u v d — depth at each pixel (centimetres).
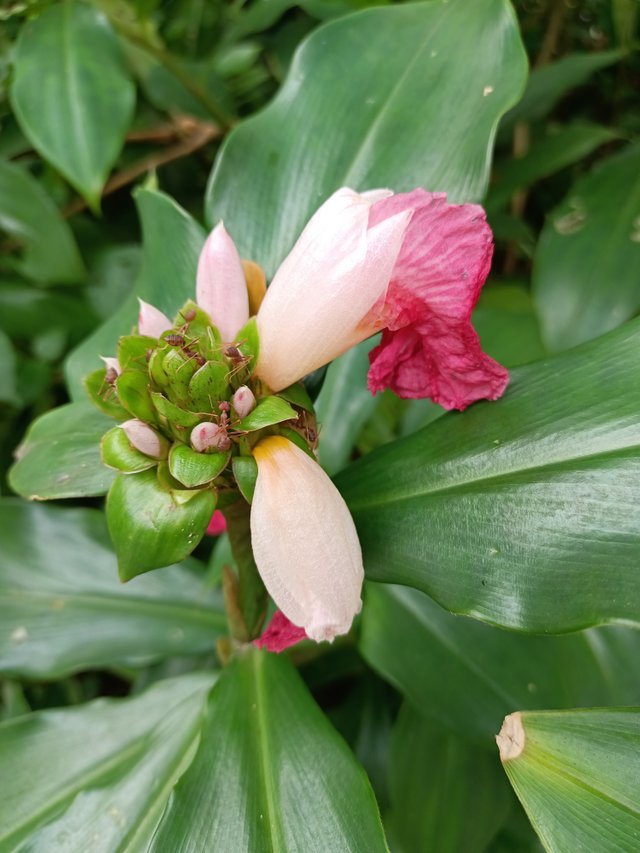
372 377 15
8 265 32
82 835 18
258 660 18
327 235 13
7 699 27
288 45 32
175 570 26
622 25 30
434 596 14
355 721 26
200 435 13
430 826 22
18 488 18
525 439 14
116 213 34
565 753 12
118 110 23
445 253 13
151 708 21
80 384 21
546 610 13
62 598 26
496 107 18
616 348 15
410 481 15
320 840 15
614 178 27
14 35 30
